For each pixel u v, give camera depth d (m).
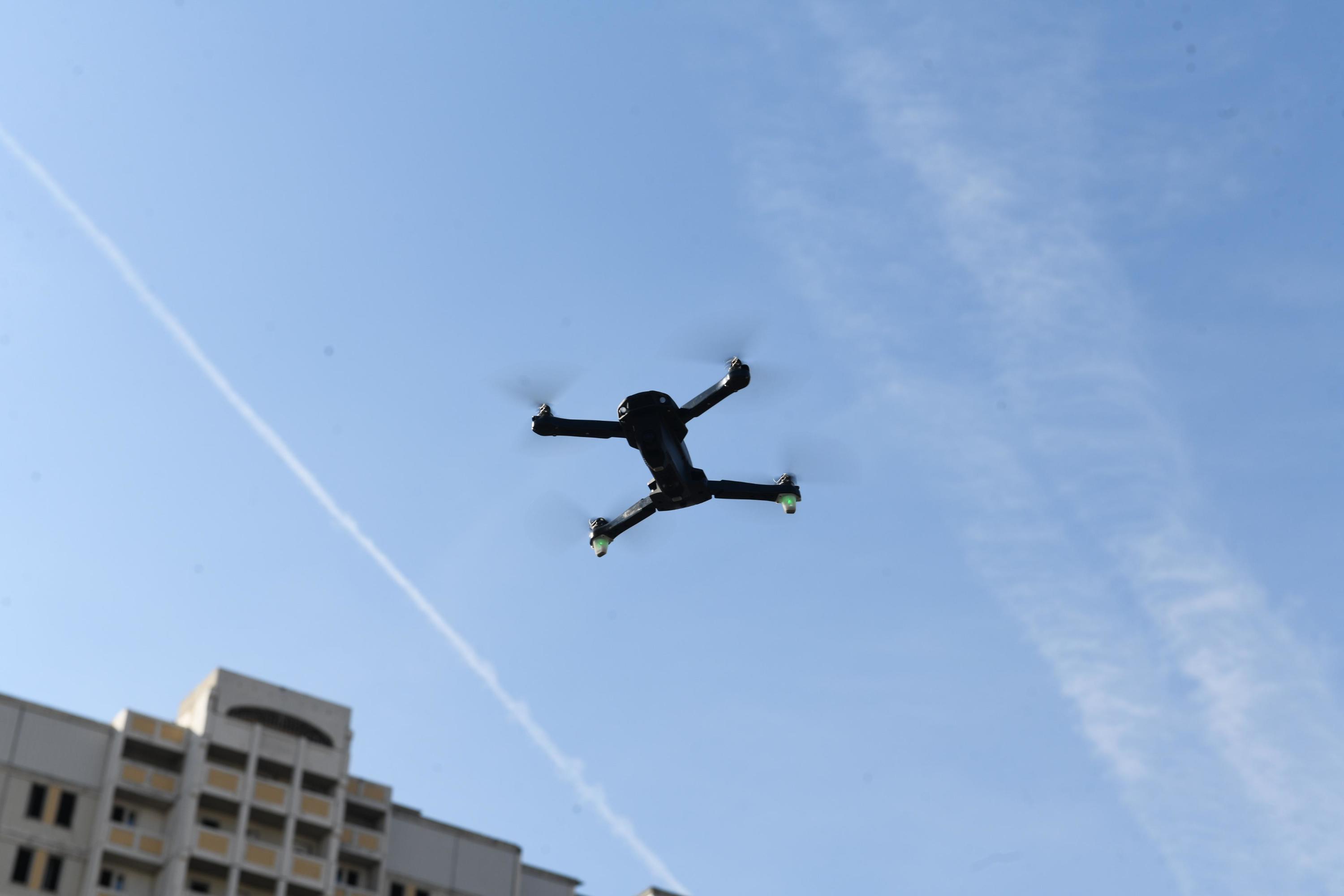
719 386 21.83
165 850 64.25
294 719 70.75
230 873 64.25
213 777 66.12
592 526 23.09
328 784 69.56
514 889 72.06
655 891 72.62
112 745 66.38
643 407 21.73
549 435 21.95
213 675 70.06
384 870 69.19
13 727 64.94
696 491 22.41
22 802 63.16
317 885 65.81
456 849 72.00
